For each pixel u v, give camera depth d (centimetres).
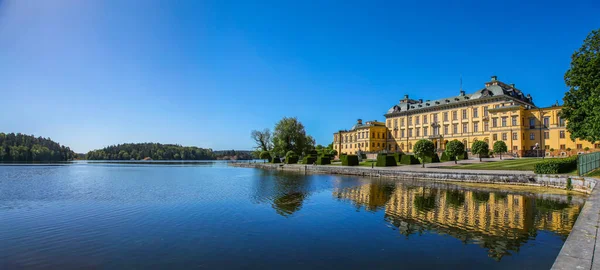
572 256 756
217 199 2653
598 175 2948
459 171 4412
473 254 1216
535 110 7681
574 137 3909
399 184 3925
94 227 1688
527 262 1124
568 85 3934
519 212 1978
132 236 1512
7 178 5156
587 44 3762
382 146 12244
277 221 1809
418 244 1348
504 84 9125
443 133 9956
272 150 10481
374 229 1608
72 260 1205
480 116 8919
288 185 3866
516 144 7712
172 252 1287
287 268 1112
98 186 3812
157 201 2558
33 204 2436
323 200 2575
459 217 1855
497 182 3744
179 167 10469
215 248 1333
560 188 3138
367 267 1112
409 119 11194
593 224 1082
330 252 1271
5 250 1314
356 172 5816
